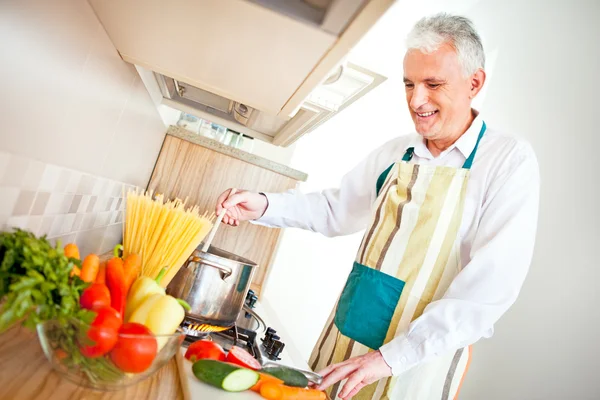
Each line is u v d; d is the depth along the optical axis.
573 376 2.37
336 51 0.69
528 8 3.21
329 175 4.02
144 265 1.03
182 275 1.06
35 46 0.61
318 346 1.56
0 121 0.60
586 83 2.70
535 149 2.88
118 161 1.35
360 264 1.49
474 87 1.38
